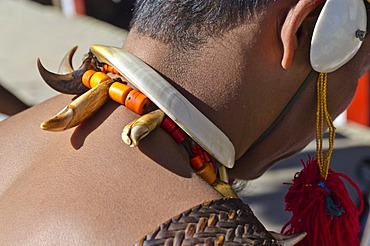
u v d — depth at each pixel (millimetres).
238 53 707
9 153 795
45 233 650
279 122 776
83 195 662
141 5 743
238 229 640
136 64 701
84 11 5461
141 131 665
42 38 5051
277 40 709
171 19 708
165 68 710
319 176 836
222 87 712
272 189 2738
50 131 745
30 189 705
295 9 682
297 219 847
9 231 678
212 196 660
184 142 705
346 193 842
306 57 733
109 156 683
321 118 777
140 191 655
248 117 741
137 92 701
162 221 632
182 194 657
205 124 690
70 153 709
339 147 3145
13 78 4203
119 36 4965
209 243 624
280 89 747
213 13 693
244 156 819
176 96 683
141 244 618
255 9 690
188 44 707
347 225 841
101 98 719
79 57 4051
